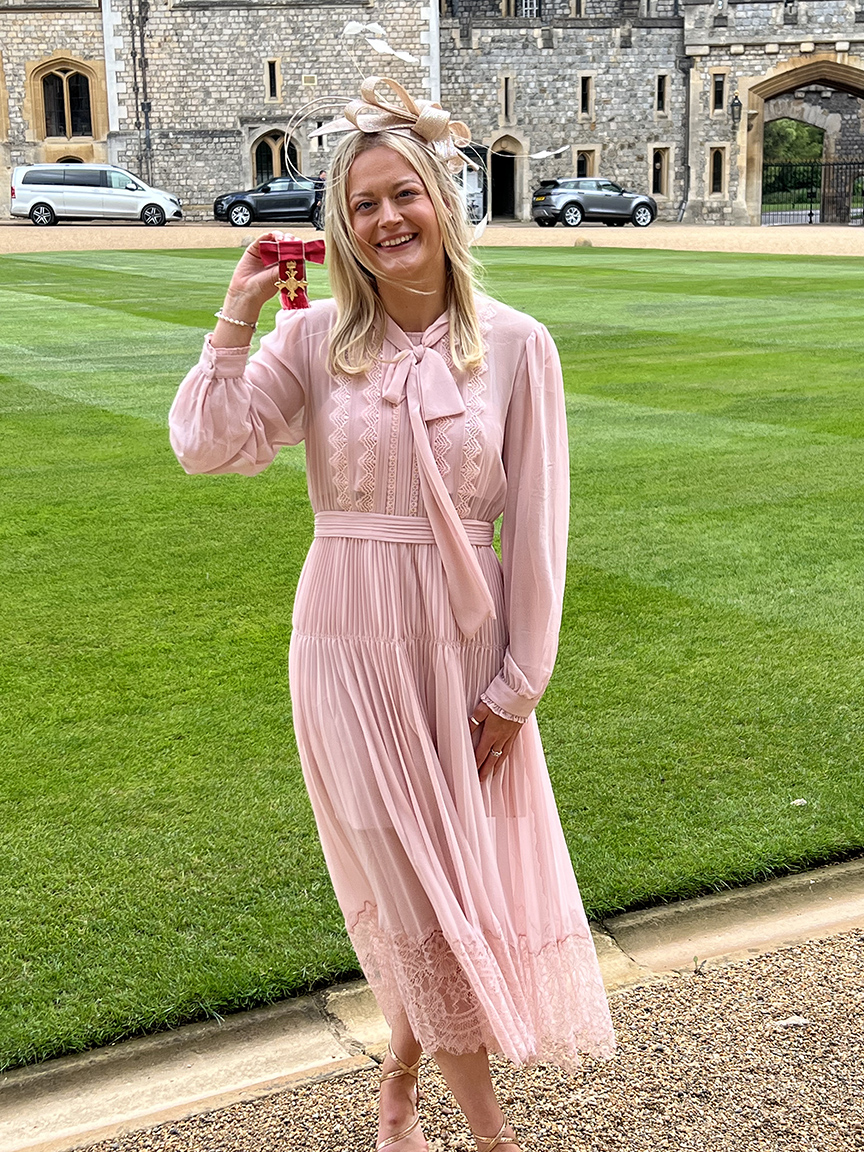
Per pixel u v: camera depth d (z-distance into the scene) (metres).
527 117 35.34
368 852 1.80
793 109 40.59
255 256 1.80
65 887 2.72
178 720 3.62
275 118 33.59
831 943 2.42
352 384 1.79
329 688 1.81
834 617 4.42
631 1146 1.89
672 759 3.32
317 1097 2.03
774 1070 2.04
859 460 6.75
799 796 3.09
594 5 35.31
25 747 3.45
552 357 1.86
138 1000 2.31
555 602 1.84
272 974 2.38
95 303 14.45
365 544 1.81
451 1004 1.79
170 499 6.07
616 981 2.32
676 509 5.86
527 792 1.91
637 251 23.78
